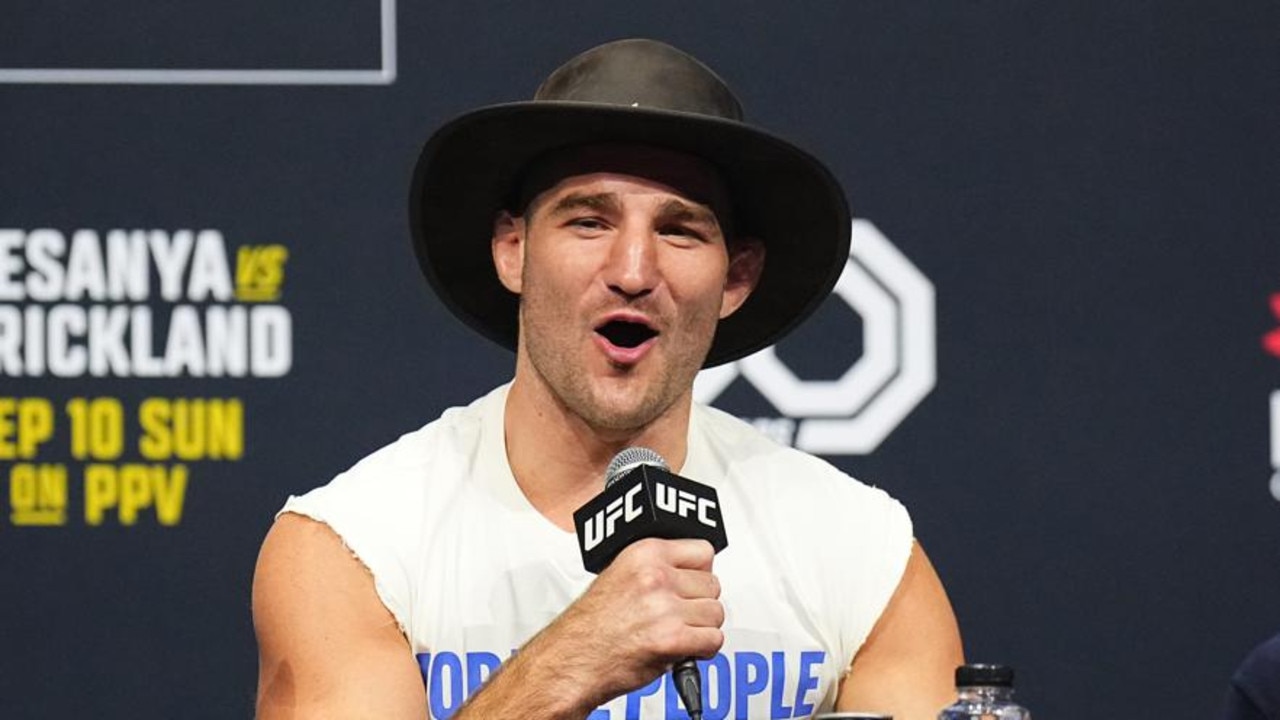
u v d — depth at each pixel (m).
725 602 7.46
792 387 11.46
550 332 7.03
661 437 7.41
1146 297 11.46
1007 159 11.49
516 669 6.35
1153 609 11.42
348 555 7.23
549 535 7.38
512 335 8.16
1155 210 11.49
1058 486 11.44
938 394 11.45
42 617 11.24
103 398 11.29
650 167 6.97
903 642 7.64
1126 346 11.45
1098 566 11.43
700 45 11.48
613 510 6.39
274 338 11.35
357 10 11.41
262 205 11.37
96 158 11.33
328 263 11.38
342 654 7.08
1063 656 11.42
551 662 6.25
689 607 6.24
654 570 6.23
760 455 7.85
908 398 11.46
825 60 11.50
